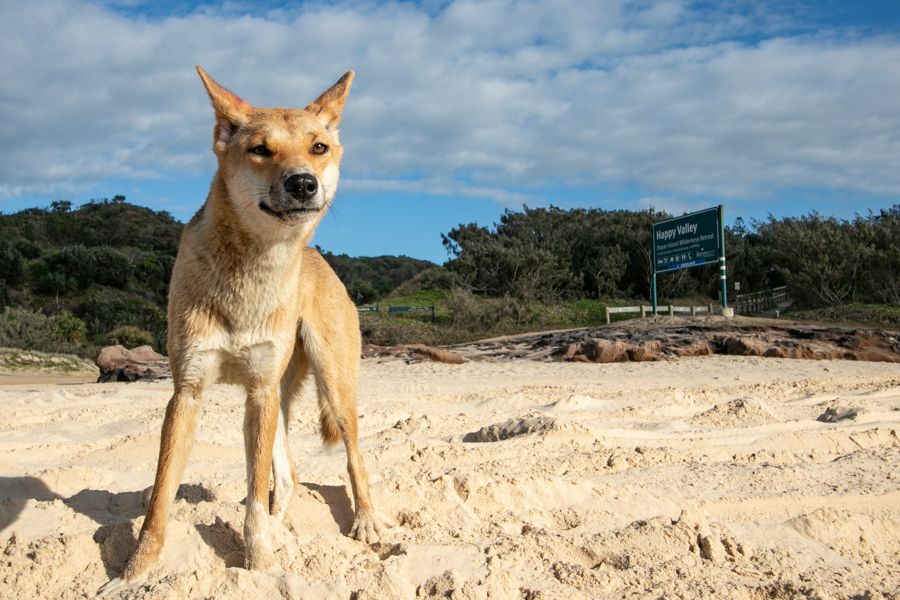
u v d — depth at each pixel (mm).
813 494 5469
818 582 4082
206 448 6996
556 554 4215
